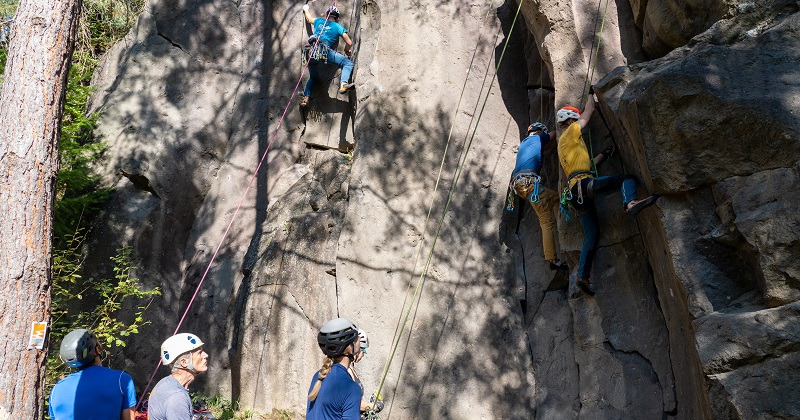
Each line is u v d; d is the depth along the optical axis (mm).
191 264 8500
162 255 8477
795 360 3797
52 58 4465
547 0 6320
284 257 7742
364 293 6797
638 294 5836
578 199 5582
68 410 3457
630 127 5055
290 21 8945
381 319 6723
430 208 6918
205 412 6793
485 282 6766
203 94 8867
